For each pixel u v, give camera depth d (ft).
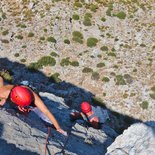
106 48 156.04
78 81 142.31
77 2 173.17
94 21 166.71
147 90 139.13
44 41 156.25
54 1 172.76
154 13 175.22
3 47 152.76
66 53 152.46
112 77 143.54
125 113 131.34
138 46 158.81
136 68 148.25
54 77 142.51
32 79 141.49
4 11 171.42
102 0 177.47
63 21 164.76
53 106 49.67
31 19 166.09
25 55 149.89
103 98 136.56
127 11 174.29
